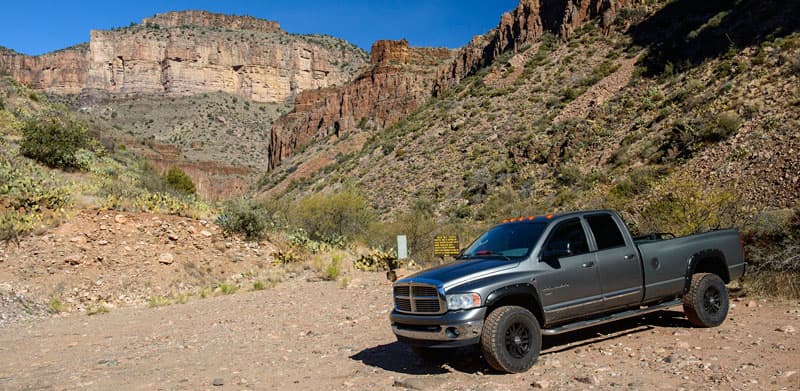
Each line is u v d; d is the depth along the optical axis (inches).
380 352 291.6
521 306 245.8
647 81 1918.1
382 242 978.7
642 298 275.9
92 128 1688.0
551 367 231.9
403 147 2635.3
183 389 236.5
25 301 511.5
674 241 293.9
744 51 1609.3
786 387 185.0
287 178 4040.4
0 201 626.8
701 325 289.3
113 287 572.7
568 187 1451.8
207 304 525.7
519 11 3467.0
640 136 1502.2
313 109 5629.9
